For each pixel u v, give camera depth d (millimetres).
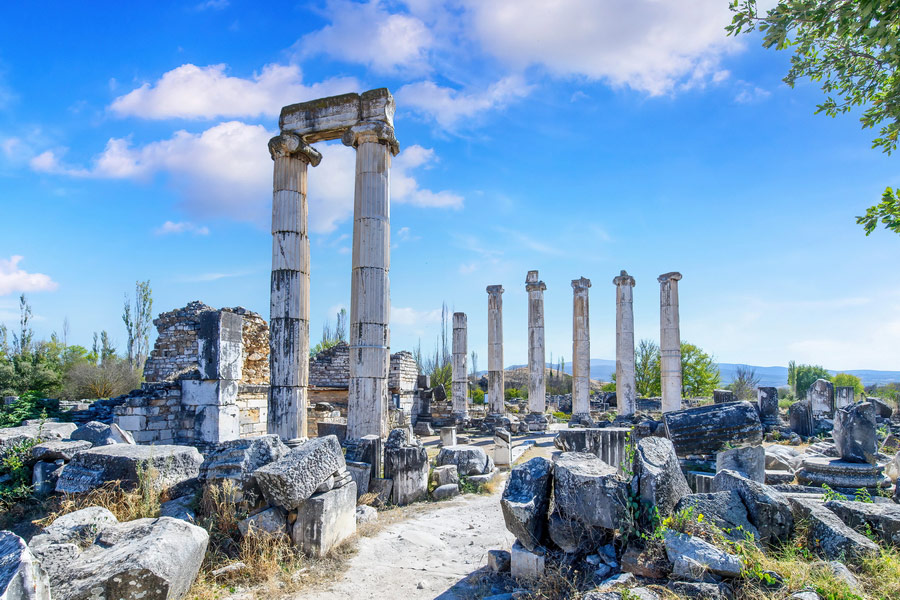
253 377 18812
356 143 13852
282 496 7012
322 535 7117
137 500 7398
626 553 5488
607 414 36625
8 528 7672
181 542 5555
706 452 9117
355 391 13156
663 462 5969
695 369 45156
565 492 6121
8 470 8797
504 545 7930
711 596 4719
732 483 6234
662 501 5715
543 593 5445
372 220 13523
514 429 28953
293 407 13312
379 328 13344
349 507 7977
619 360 32625
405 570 6988
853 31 6535
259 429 18156
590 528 5902
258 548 6781
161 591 5137
